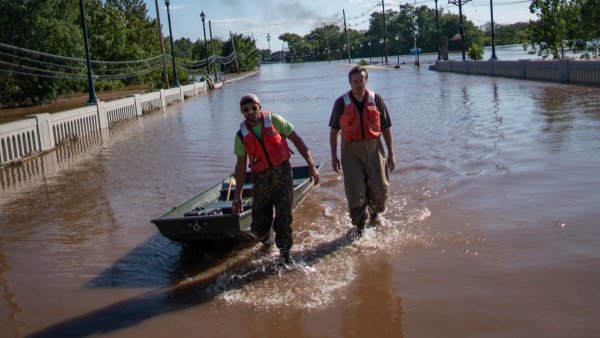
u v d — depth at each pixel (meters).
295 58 174.38
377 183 6.51
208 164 12.25
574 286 4.75
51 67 34.09
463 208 7.23
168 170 11.90
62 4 35.22
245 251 6.41
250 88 47.88
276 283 5.41
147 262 6.30
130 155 14.55
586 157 9.26
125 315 4.96
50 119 16.41
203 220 5.92
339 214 7.57
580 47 29.53
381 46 128.38
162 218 6.14
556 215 6.54
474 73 40.59
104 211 8.75
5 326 4.87
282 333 4.43
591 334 3.99
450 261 5.53
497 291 4.79
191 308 5.02
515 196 7.48
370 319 4.52
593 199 6.99
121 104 24.91
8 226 8.27
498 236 6.07
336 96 30.44
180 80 48.25
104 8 47.47
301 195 7.55
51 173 12.60
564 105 16.39
